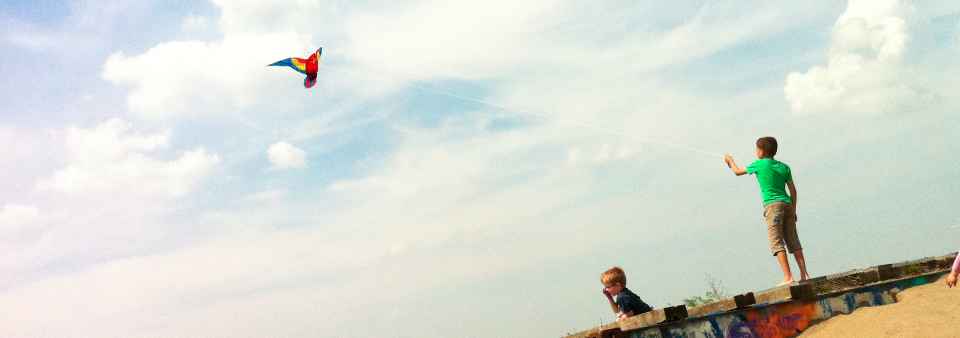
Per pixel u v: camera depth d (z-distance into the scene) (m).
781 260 6.52
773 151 7.01
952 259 5.78
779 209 6.62
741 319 4.88
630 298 5.87
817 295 5.10
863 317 4.81
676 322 4.92
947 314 4.43
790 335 4.96
